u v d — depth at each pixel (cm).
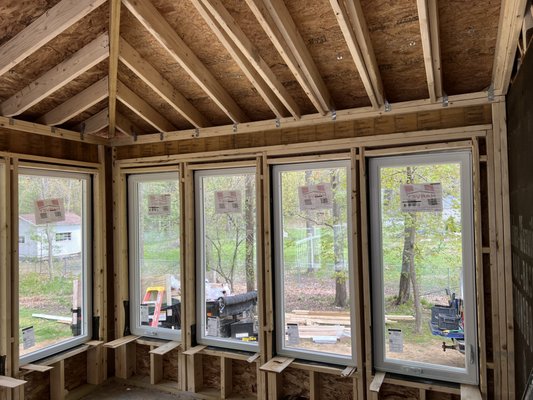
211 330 398
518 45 224
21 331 346
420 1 217
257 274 368
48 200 379
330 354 346
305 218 362
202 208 407
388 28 272
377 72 295
